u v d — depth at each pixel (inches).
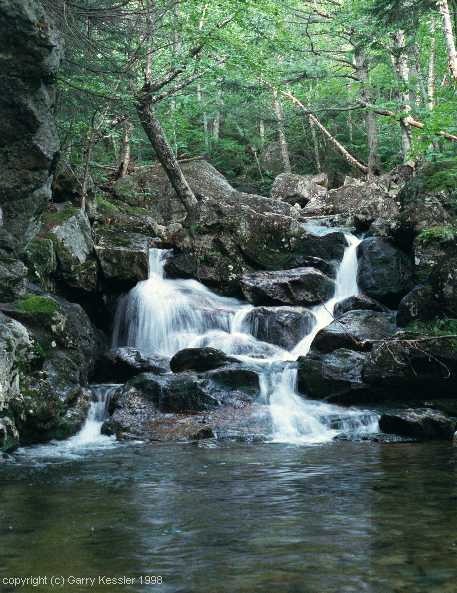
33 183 371.9
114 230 637.9
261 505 212.2
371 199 800.9
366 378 426.3
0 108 350.0
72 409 394.3
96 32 482.3
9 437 335.6
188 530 182.7
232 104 1071.0
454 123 603.2
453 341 416.5
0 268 374.9
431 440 366.6
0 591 137.3
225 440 365.1
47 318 423.2
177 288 597.6
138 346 556.7
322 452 324.8
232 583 140.9
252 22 654.5
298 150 1249.4
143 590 137.3
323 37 1180.5
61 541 173.2
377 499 219.3
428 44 960.9
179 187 682.8
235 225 639.1
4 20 327.6
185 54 626.5
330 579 142.7
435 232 569.6
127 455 321.4
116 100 558.3
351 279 619.8
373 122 1029.8
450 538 172.9
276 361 466.3
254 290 590.2
